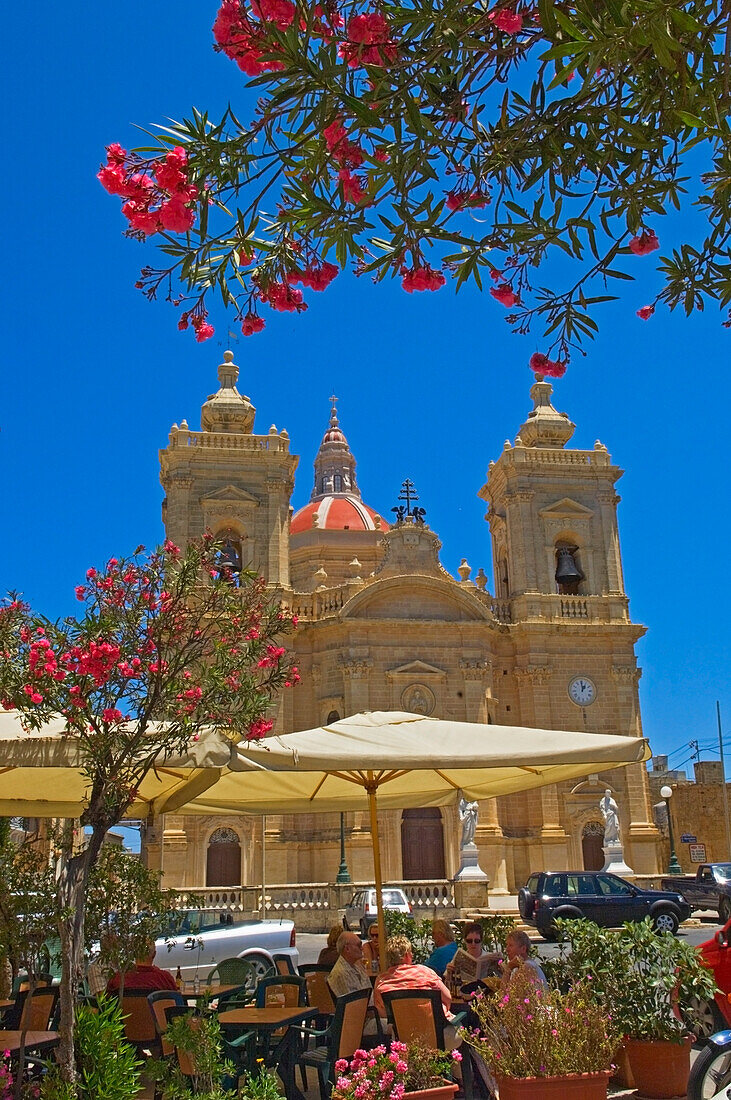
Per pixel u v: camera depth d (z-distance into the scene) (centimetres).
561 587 5038
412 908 3772
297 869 4319
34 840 1145
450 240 747
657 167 741
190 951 2266
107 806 929
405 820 4466
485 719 4562
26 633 955
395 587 4675
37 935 972
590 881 3203
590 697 4728
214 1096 845
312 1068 1405
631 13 584
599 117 709
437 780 1686
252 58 637
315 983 1409
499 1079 929
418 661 4572
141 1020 1208
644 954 1191
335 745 1215
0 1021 1216
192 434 4756
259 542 4688
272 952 2339
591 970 1195
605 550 4966
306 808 1769
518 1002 966
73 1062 841
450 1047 1101
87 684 930
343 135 688
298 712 4612
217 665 1035
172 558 1036
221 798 1680
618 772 4622
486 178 738
